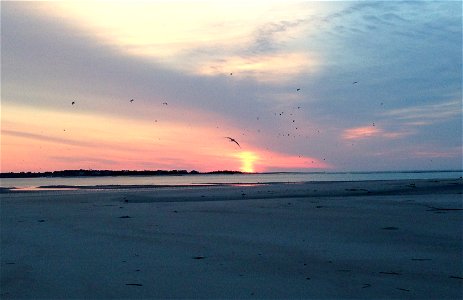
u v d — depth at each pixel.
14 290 8.89
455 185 39.50
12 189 50.47
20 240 14.29
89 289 8.90
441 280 9.23
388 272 9.87
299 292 8.60
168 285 9.10
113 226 17.12
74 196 35.12
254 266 10.54
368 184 46.56
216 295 8.49
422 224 16.22
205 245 13.07
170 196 33.84
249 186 50.56
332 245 12.84
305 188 41.69
